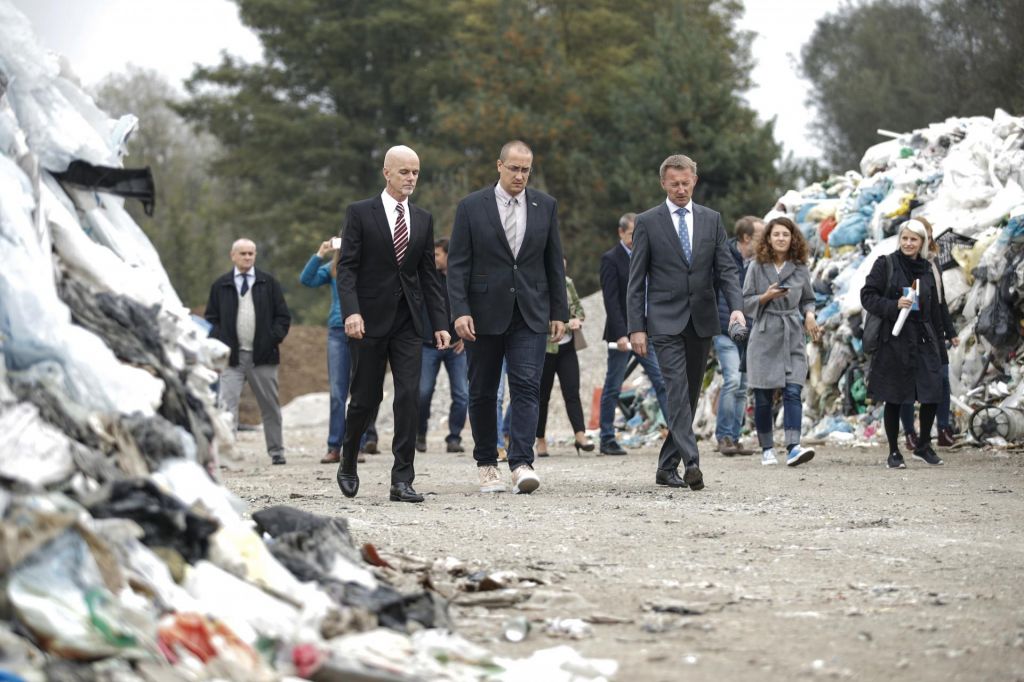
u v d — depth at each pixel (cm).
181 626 472
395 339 1150
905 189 2108
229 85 7206
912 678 510
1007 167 1981
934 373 1502
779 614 631
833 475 1423
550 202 1208
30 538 461
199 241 6988
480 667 511
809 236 2270
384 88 7000
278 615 511
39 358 571
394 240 1135
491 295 1188
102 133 748
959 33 5822
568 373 1895
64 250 642
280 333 1823
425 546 823
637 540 867
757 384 1578
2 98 653
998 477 1384
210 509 570
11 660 431
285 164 6956
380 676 470
